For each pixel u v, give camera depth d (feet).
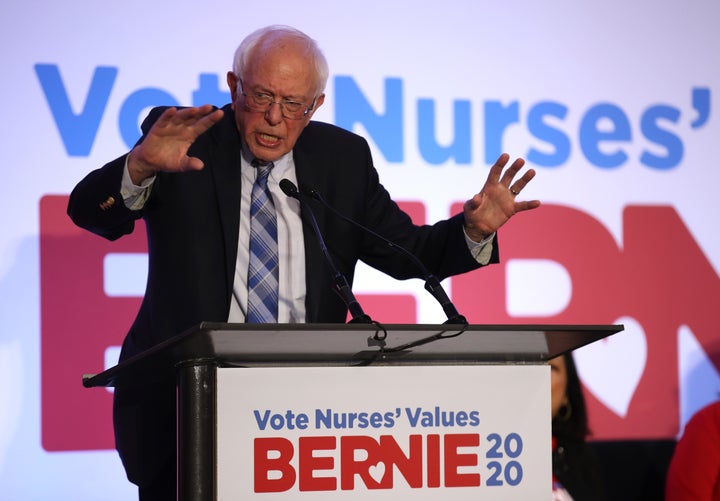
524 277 41.16
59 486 37.29
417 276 24.66
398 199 40.09
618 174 42.06
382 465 16.37
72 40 38.17
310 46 22.39
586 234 41.65
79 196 21.20
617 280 41.81
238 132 23.26
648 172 42.32
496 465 16.84
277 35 22.30
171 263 22.16
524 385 17.13
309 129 24.47
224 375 15.93
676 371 41.96
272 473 15.93
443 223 23.91
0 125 37.45
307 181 23.24
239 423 15.89
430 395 16.66
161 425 20.74
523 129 41.39
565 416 36.86
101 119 38.22
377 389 16.44
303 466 16.06
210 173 22.70
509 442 16.96
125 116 38.37
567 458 36.35
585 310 41.50
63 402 37.55
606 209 41.88
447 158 40.65
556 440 36.63
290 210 22.90
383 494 16.31
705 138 42.86
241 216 22.77
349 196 23.67
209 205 22.45
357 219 23.70
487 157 41.01
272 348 15.93
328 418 16.21
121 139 38.32
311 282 22.13
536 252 41.29
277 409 16.05
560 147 41.65
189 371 15.93
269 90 21.74
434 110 40.68
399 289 40.04
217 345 15.40
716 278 42.52
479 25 41.34
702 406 42.04
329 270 22.47
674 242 42.32
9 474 36.81
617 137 42.11
